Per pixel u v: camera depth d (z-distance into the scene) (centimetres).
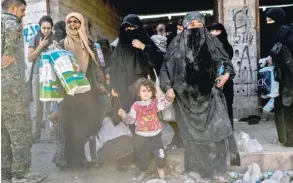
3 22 349
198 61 387
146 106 384
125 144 405
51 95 382
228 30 743
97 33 995
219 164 385
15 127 359
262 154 414
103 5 1063
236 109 750
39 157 484
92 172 412
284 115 466
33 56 524
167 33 735
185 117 390
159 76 412
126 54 428
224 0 743
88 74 418
